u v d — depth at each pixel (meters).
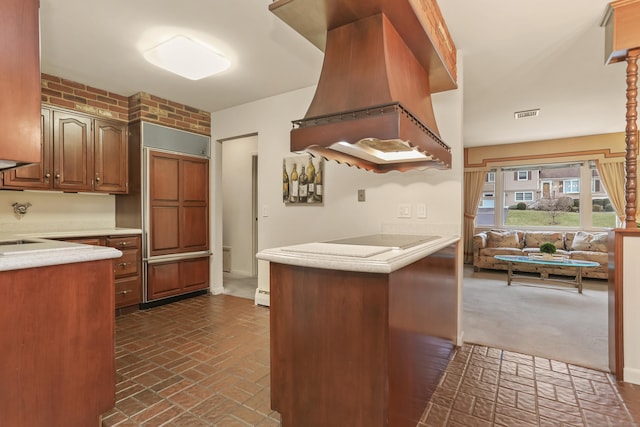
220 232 4.32
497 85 3.40
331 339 1.39
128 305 3.40
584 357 2.42
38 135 1.39
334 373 1.38
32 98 1.37
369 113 1.49
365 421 1.31
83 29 2.32
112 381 1.67
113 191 3.50
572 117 4.58
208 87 3.41
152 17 2.19
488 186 6.80
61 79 3.13
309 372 1.46
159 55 2.61
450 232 2.64
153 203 3.58
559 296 4.18
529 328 3.03
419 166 2.53
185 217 3.90
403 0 1.45
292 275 1.50
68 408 1.51
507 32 2.37
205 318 3.26
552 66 2.95
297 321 1.49
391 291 1.28
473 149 6.75
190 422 1.66
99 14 2.14
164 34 2.40
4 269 1.30
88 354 1.58
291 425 1.52
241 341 2.69
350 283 1.34
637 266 2.05
